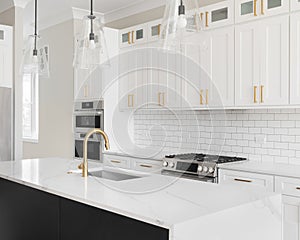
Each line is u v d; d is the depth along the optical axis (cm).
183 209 161
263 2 327
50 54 580
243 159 372
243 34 344
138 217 152
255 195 190
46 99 591
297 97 304
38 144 615
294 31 306
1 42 457
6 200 260
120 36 490
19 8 470
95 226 177
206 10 376
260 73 330
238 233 168
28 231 234
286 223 291
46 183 223
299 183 282
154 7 467
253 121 376
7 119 455
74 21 524
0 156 448
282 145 353
